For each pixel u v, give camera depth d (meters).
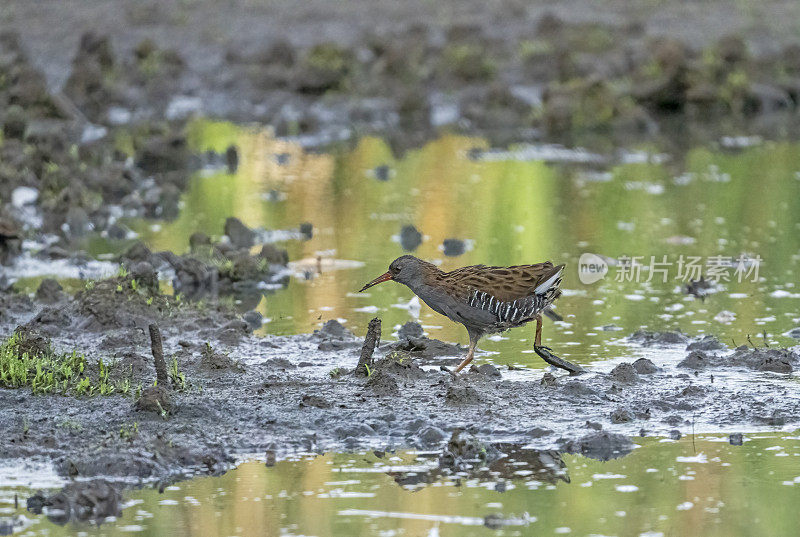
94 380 13.10
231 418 12.16
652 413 12.30
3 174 23.17
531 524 9.80
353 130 32.09
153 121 31.28
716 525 9.72
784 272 18.16
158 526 9.84
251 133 31.38
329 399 12.67
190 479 10.82
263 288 18.00
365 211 22.86
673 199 23.39
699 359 13.83
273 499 10.35
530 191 24.38
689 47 35.66
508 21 39.81
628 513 10.00
